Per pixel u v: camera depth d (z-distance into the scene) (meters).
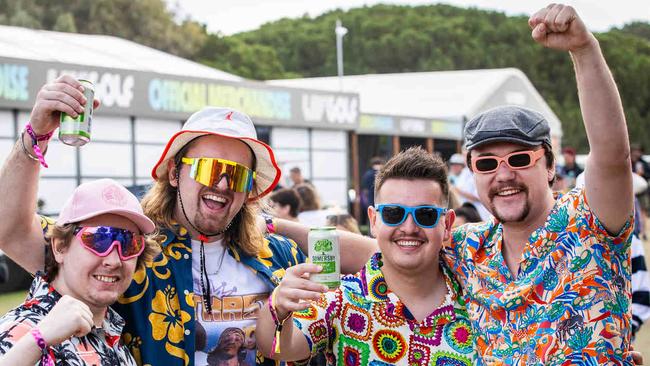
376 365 2.84
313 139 19.59
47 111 2.55
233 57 61.94
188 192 2.89
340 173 20.53
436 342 2.84
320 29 91.31
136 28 56.34
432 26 89.25
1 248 2.63
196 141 2.93
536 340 2.66
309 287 2.62
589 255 2.65
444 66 83.56
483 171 2.81
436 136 25.41
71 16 51.16
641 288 4.25
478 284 2.82
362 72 85.25
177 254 2.90
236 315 2.95
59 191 13.68
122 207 2.56
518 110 2.82
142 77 14.77
